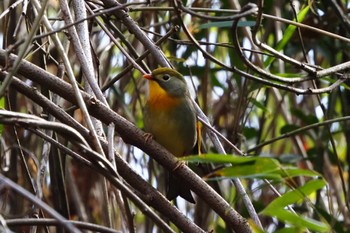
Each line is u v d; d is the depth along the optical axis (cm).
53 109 780
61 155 1033
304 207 1210
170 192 903
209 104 1278
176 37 1238
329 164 1273
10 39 1048
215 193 810
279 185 1312
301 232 748
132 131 816
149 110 968
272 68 1302
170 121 959
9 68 783
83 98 798
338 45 1240
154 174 1198
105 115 807
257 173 664
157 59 976
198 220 1165
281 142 1415
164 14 1291
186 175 816
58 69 956
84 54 834
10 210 1105
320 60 1383
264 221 1230
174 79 972
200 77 1306
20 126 684
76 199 1159
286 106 1382
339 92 1241
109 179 691
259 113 1446
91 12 939
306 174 675
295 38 1235
